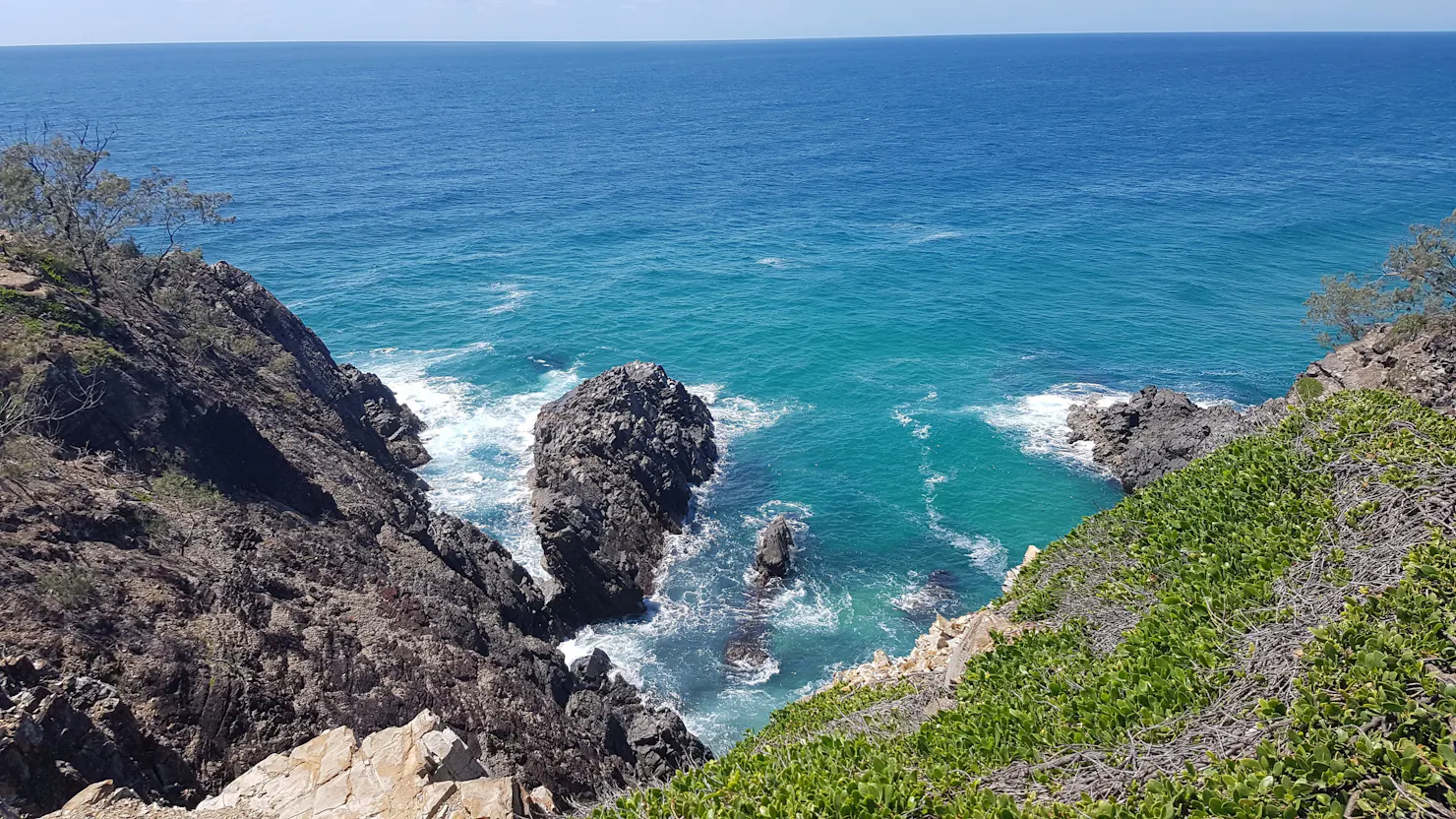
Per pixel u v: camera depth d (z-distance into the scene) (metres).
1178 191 133.12
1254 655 13.09
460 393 66.88
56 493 28.31
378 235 112.38
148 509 30.61
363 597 33.03
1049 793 11.95
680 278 96.38
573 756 30.36
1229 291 87.38
